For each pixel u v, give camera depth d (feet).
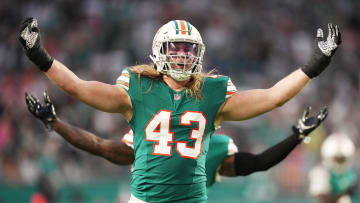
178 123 43.47
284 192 136.05
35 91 156.04
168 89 44.09
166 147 43.34
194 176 43.83
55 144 122.42
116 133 143.13
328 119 173.47
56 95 151.94
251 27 203.51
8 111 148.66
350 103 187.42
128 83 43.88
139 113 43.78
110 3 196.85
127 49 183.52
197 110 43.86
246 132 147.64
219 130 144.15
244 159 55.72
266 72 192.03
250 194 133.59
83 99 41.88
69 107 143.54
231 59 191.83
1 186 123.95
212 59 188.24
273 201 134.31
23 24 39.40
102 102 42.50
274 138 149.89
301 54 203.72
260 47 198.90
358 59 212.64
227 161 56.39
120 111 43.96
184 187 43.60
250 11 208.54
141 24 190.49
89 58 180.14
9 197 123.24
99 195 126.11
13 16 192.75
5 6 193.36
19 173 131.34
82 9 194.80
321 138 152.25
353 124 179.63
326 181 93.66
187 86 44.68
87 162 130.21
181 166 43.24
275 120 157.17
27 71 168.96
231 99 44.57
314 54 42.80
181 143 43.45
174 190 43.47
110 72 174.50
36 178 128.16
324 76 191.62
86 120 141.59
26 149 133.80
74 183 123.85
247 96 44.42
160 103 43.70
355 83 199.82
